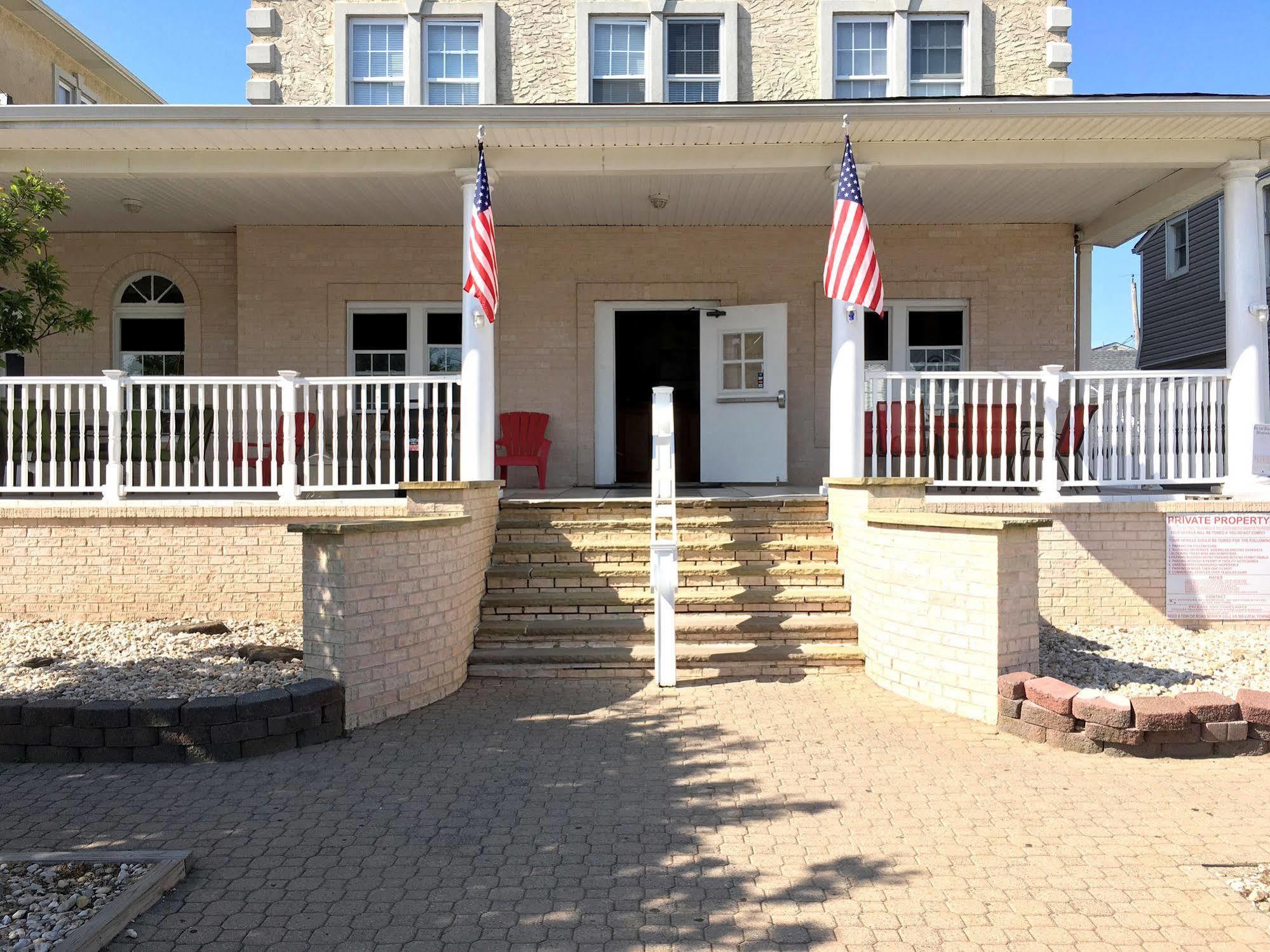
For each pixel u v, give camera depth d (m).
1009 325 10.92
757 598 6.96
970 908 3.27
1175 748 4.81
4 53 13.91
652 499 6.64
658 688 6.18
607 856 3.68
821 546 7.41
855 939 3.07
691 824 4.00
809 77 10.66
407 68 10.60
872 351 11.16
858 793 4.34
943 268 10.94
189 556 7.77
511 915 3.22
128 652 6.73
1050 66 10.70
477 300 7.93
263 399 10.72
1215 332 18.02
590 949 3.01
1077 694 4.99
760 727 5.36
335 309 10.84
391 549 5.61
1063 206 10.12
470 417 7.97
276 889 3.41
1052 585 7.85
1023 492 9.18
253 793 4.37
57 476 9.15
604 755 4.88
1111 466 8.10
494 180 8.20
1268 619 7.83
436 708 5.79
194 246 11.05
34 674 6.12
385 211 10.09
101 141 7.77
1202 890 3.39
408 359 11.02
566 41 10.66
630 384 14.00
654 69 10.64
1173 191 9.02
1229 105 7.19
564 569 7.28
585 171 8.19
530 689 6.21
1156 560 7.84
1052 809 4.15
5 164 8.05
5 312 5.82
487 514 7.36
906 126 7.65
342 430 10.69
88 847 3.77
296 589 7.74
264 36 10.62
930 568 5.79
